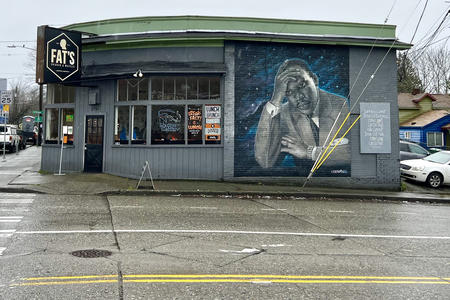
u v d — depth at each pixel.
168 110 16.67
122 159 16.88
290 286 5.16
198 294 4.77
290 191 15.02
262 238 7.81
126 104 16.92
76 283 5.00
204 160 16.56
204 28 16.77
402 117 36.97
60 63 15.68
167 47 16.62
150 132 16.62
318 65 17.11
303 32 17.16
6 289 4.75
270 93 16.75
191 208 11.12
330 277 5.59
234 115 16.55
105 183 14.66
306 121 16.95
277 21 17.03
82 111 17.48
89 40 16.78
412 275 5.82
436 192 17.19
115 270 5.54
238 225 8.98
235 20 16.84
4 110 22.30
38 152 29.36
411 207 13.51
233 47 16.61
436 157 19.48
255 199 13.71
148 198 12.87
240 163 16.53
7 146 28.17
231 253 6.65
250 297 4.73
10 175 15.86
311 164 16.94
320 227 9.15
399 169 17.45
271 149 16.70
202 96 16.70
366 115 17.31
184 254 6.48
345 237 8.19
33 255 6.16
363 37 17.28
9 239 7.07
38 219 8.86
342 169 17.14
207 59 16.62
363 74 17.39
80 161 17.36
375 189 17.30
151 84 16.75
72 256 6.15
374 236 8.40
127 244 6.97
